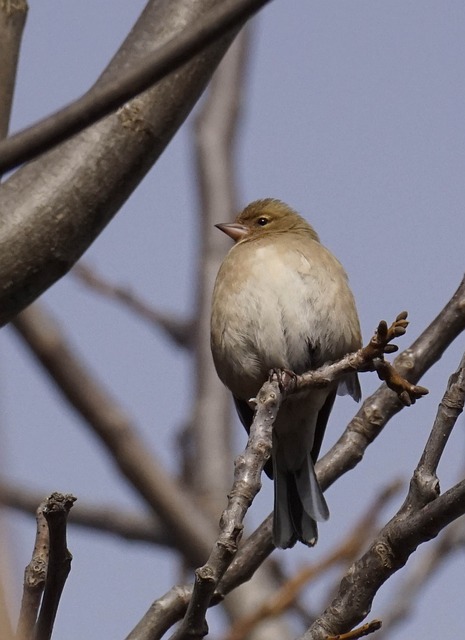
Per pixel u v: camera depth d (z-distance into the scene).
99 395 13.62
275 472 10.77
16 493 14.63
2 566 4.27
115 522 15.43
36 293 7.97
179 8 8.59
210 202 17.14
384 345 7.78
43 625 5.96
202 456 15.60
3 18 8.73
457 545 11.09
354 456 8.85
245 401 11.70
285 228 13.48
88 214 8.02
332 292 11.30
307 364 11.28
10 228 7.83
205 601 6.35
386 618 10.73
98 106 5.06
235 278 11.41
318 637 6.86
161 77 5.11
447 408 7.03
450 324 8.83
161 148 8.27
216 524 15.02
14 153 5.04
